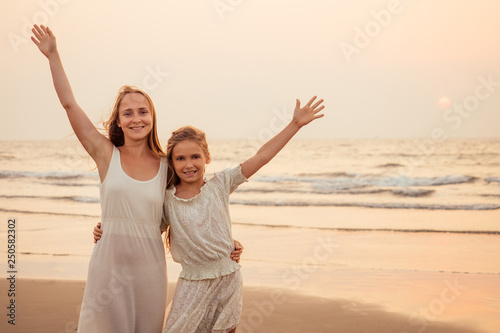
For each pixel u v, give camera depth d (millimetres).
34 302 6488
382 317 6078
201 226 3637
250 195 18438
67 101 3691
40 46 3693
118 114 3879
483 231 11570
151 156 3926
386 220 13320
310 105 3873
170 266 8352
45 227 11562
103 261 3637
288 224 12664
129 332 3676
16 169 25641
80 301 6535
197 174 3729
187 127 3811
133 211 3654
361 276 7902
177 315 3594
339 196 17984
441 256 9211
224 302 3699
